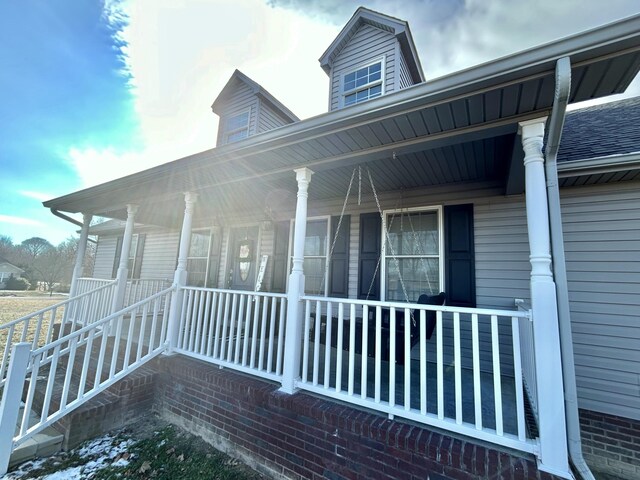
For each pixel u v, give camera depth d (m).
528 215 2.16
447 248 4.18
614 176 3.29
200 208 6.13
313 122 2.67
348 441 2.34
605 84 2.01
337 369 2.68
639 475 2.97
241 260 6.41
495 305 3.84
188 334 4.20
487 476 1.89
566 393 2.06
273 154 3.17
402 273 4.44
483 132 2.48
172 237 7.91
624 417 3.10
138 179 4.19
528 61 1.90
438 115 2.38
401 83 5.02
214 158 3.40
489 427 2.32
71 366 3.06
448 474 1.99
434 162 3.46
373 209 4.77
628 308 3.23
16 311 13.33
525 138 2.27
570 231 3.55
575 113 5.61
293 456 2.56
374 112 2.40
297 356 2.94
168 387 3.61
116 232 9.51
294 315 2.97
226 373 3.30
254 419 2.84
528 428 2.24
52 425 3.12
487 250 3.97
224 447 2.98
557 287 2.19
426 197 4.39
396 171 3.76
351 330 2.64
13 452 2.69
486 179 4.01
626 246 3.32
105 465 2.74
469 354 3.89
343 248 4.97
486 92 2.10
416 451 2.09
